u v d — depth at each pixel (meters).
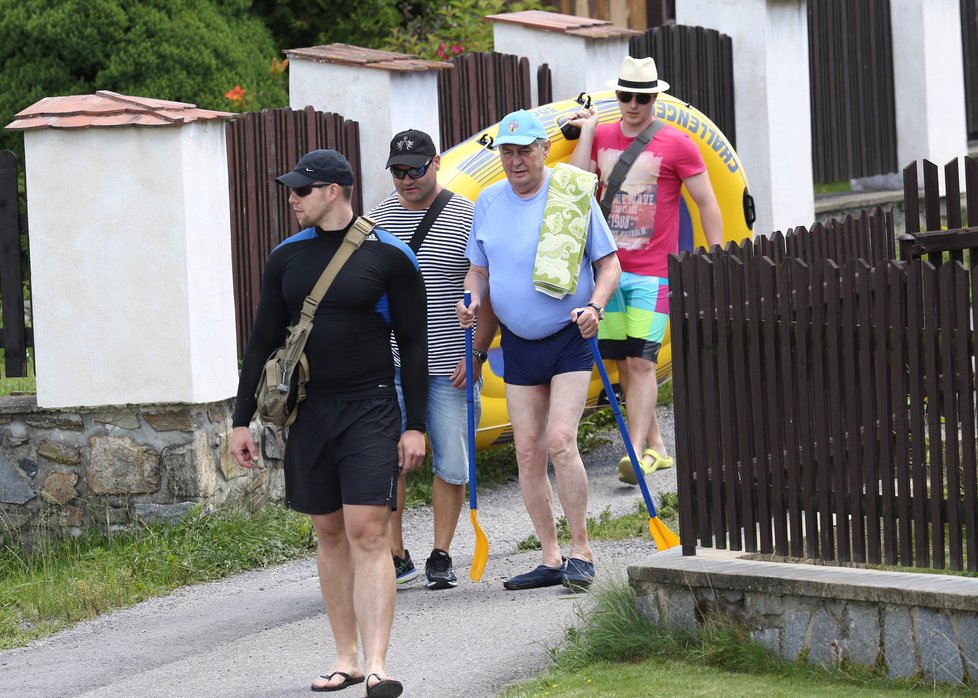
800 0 33.94
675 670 14.38
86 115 21.80
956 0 39.44
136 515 22.19
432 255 18.39
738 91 33.53
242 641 17.11
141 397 21.91
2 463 22.47
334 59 26.58
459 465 18.59
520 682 14.62
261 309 14.71
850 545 14.66
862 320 14.24
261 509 23.36
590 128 22.84
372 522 14.15
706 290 15.28
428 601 18.08
